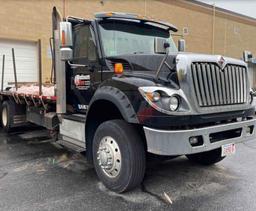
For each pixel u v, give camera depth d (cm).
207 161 518
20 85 909
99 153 426
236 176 474
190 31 2347
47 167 520
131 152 383
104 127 415
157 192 410
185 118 362
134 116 370
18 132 848
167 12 2134
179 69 370
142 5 1938
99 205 370
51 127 584
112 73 442
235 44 2855
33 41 1444
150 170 502
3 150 639
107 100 407
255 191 413
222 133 407
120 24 499
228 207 364
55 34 525
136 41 505
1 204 372
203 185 436
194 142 368
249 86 457
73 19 521
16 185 435
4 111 862
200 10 2425
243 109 436
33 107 721
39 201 381
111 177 411
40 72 659
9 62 1384
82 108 514
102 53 464
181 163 541
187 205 371
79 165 532
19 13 1391
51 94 611
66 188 425
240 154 610
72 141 505
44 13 1467
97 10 1667
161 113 351
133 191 412
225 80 408
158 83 377
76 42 518
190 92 367
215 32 2605
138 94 368
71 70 532
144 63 418
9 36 1366
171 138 350
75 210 357
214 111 388
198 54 394
